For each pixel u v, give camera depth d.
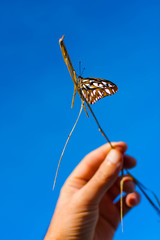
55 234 0.73
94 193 0.72
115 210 0.83
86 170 0.81
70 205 0.73
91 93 0.71
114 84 0.71
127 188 0.84
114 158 0.72
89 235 0.73
